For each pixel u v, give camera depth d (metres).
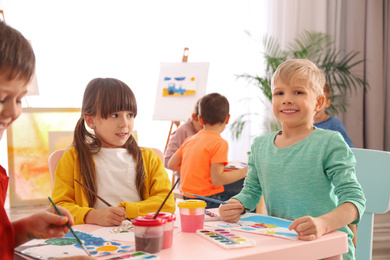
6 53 0.71
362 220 1.54
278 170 1.27
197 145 2.21
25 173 3.75
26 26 4.03
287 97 1.27
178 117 3.77
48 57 4.12
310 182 1.22
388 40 4.91
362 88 4.84
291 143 1.29
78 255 0.76
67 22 4.18
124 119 1.35
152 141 4.54
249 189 1.36
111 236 0.96
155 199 1.30
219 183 2.13
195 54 4.59
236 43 4.67
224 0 4.63
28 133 3.76
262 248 0.86
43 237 0.88
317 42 4.41
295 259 0.88
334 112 4.52
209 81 4.64
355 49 4.81
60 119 3.86
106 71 4.34
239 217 1.12
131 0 4.39
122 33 4.38
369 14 4.80
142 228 0.83
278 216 1.28
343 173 1.15
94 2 4.26
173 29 4.53
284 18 4.68
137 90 4.46
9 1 3.97
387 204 1.47
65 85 4.20
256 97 4.72
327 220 0.99
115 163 1.36
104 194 1.33
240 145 4.70
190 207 0.99
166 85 3.91
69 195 1.28
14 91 0.74
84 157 1.32
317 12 4.72
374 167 1.51
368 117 4.87
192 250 0.85
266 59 4.56
